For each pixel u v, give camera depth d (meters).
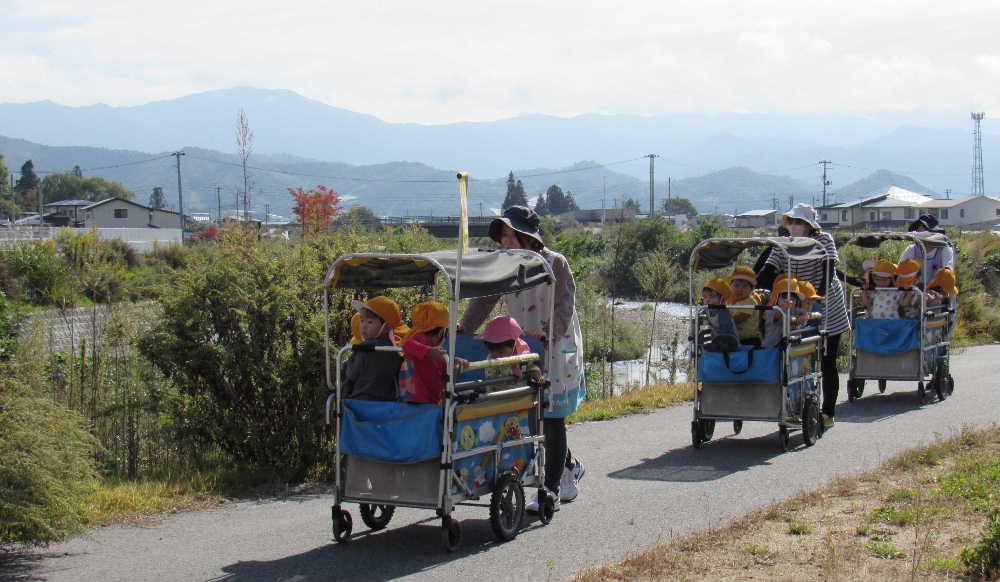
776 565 6.53
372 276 7.75
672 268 20.08
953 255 14.84
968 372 17.05
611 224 29.28
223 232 10.54
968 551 6.47
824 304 11.38
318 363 9.30
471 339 7.84
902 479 8.88
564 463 8.35
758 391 10.66
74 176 144.38
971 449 9.95
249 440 9.46
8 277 12.79
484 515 8.31
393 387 7.16
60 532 6.88
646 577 6.34
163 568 6.84
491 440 7.33
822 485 8.96
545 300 8.12
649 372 17.59
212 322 9.41
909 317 13.79
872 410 13.33
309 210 29.62
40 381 7.53
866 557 6.66
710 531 7.40
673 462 10.30
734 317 10.80
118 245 31.48
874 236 14.46
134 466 9.69
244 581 6.56
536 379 7.67
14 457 6.66
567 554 7.09
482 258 7.29
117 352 9.98
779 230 11.90
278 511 8.45
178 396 9.72
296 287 9.55
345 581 6.55
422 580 6.55
